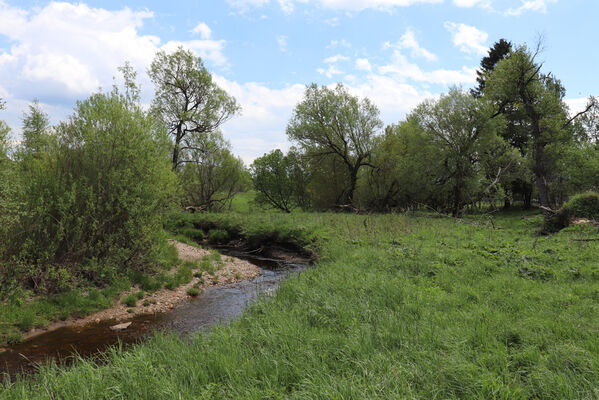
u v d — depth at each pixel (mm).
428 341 4754
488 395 3398
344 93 32531
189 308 9531
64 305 8641
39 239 9148
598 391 3250
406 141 32656
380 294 7207
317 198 37625
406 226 17609
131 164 11102
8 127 8148
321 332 5461
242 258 17609
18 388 4078
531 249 10781
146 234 11156
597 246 10508
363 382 3779
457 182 27312
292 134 33812
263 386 3938
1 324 7312
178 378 4117
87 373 4355
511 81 24172
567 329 4781
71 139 10625
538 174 24109
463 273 8523
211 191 33406
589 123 29406
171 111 27953
